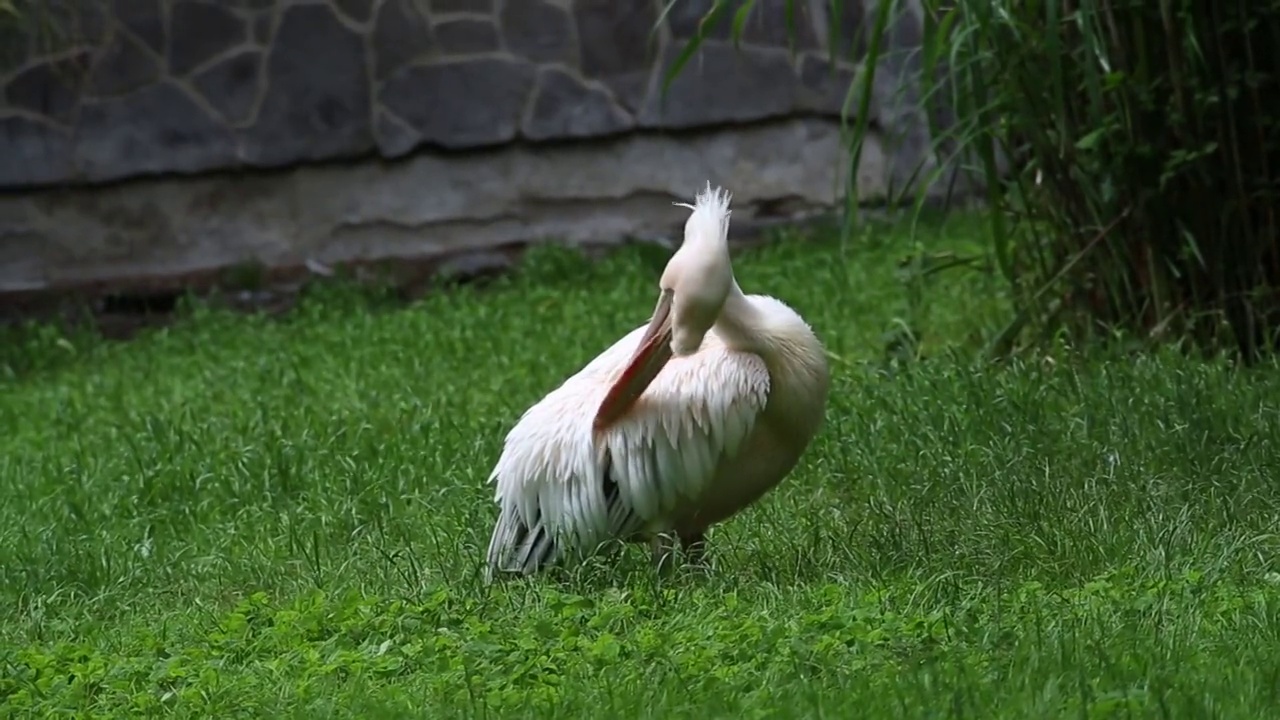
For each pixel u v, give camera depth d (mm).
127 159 22391
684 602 8750
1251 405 11711
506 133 22625
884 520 10266
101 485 13070
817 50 22531
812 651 7641
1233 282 13680
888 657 7582
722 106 22594
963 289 17109
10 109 22250
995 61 13617
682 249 9266
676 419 9289
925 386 13125
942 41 12523
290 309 21562
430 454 12672
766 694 7148
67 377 18344
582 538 9586
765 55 22578
